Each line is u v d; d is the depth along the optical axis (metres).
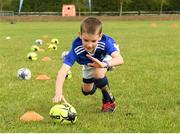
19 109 7.18
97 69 6.76
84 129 5.87
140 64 13.29
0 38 28.55
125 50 18.28
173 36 28.48
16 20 67.44
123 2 82.69
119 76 10.81
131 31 35.91
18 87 9.41
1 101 7.90
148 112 6.93
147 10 83.50
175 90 8.90
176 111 6.99
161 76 10.78
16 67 12.90
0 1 78.75
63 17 68.31
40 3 82.25
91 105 7.51
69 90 8.98
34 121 6.33
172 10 83.38
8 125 6.12
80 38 6.50
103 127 5.97
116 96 8.27
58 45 21.62
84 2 81.06
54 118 6.18
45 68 12.67
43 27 46.09
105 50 6.61
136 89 9.01
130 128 5.93
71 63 6.55
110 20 68.06
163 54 16.36
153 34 31.20
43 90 9.05
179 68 12.33
